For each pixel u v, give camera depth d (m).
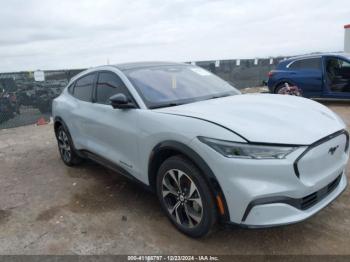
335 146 2.81
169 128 2.94
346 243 2.88
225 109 3.06
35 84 10.16
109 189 4.33
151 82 3.77
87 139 4.47
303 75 9.90
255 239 3.00
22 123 10.01
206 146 2.62
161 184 3.17
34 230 3.39
